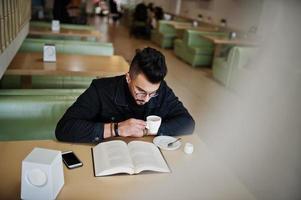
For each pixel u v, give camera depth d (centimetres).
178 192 103
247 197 105
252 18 552
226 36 580
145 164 113
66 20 555
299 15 428
